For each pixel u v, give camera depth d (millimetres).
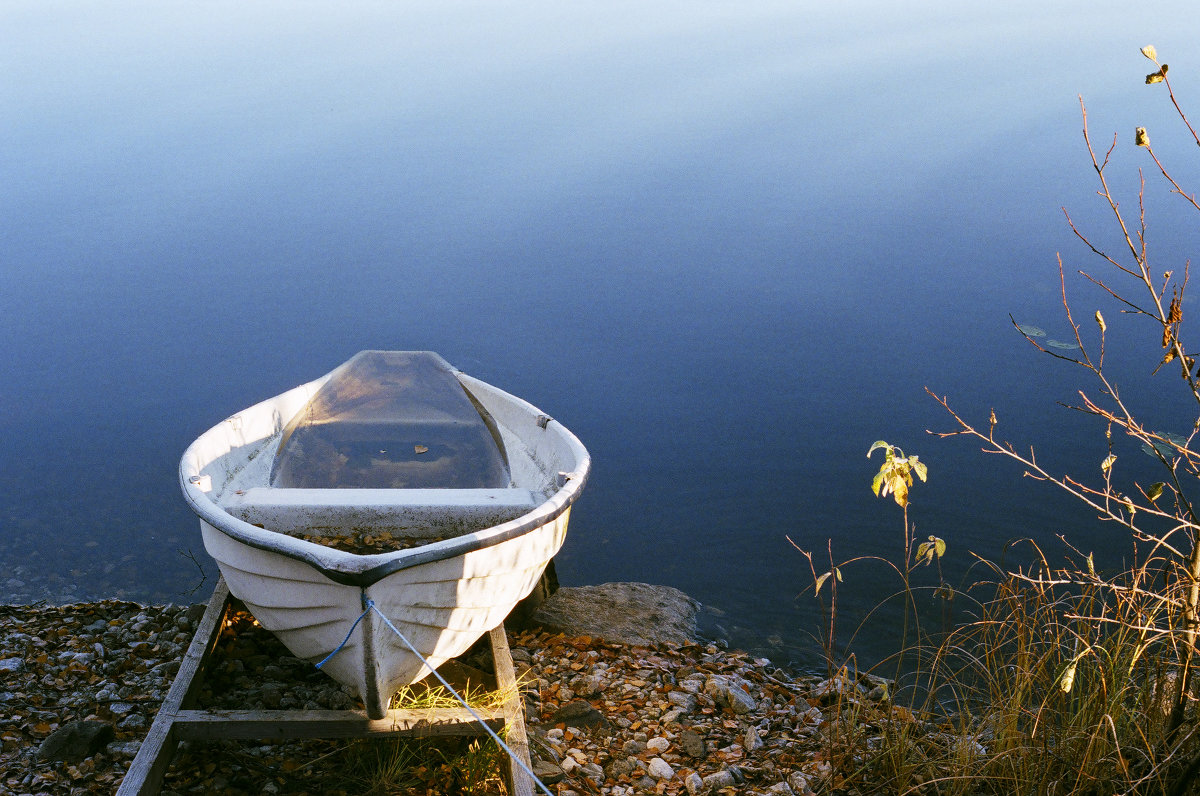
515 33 30391
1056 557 7004
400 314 12453
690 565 6957
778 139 19484
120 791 3125
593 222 15695
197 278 13672
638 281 13414
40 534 7172
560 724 4145
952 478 8328
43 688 4188
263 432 5430
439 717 3586
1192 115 19172
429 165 18672
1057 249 13711
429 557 3441
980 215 15203
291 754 3754
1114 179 15961
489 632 4422
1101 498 7922
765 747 4102
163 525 7430
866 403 9945
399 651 3604
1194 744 3168
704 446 9086
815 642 5855
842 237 14711
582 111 21719
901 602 6379
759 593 6543
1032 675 3693
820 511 7805
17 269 13742
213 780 3559
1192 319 11406
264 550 3529
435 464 5754
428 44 28922
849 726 4027
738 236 14914
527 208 16438
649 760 3941
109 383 10438
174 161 18953
